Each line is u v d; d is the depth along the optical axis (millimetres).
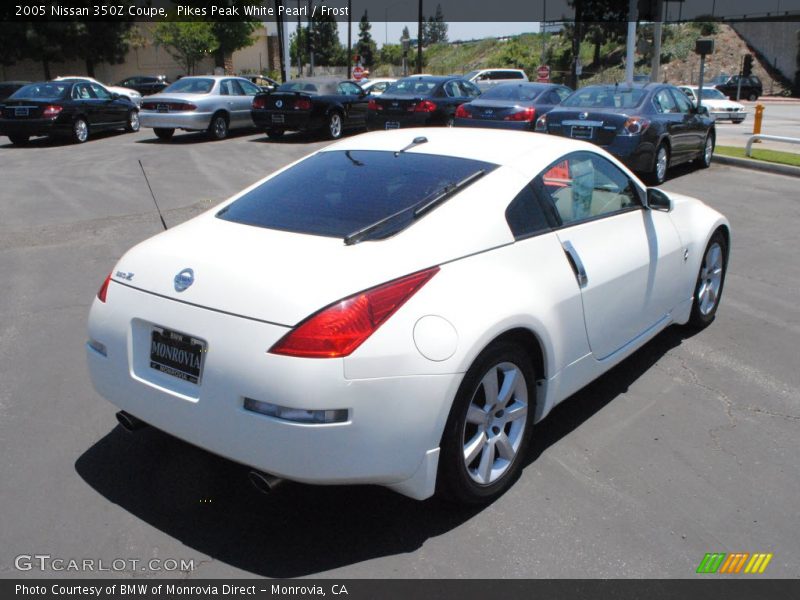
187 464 3568
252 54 55219
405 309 2779
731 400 4297
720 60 55125
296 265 2848
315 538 3008
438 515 3164
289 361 2602
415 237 3041
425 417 2770
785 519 3145
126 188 11273
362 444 2676
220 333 2756
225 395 2730
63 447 3699
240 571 2803
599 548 2945
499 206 3340
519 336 3230
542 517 3145
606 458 3637
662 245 4469
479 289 3012
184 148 16516
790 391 4422
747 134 21172
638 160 10906
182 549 2926
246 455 2721
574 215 3822
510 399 3256
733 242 8078
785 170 12625
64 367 4684
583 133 11117
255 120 17922
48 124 17250
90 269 6883
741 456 3664
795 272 6949
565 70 55562
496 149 3773
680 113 12023
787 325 5555
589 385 4520
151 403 3002
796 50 53938
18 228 8539
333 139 18125
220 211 3625
